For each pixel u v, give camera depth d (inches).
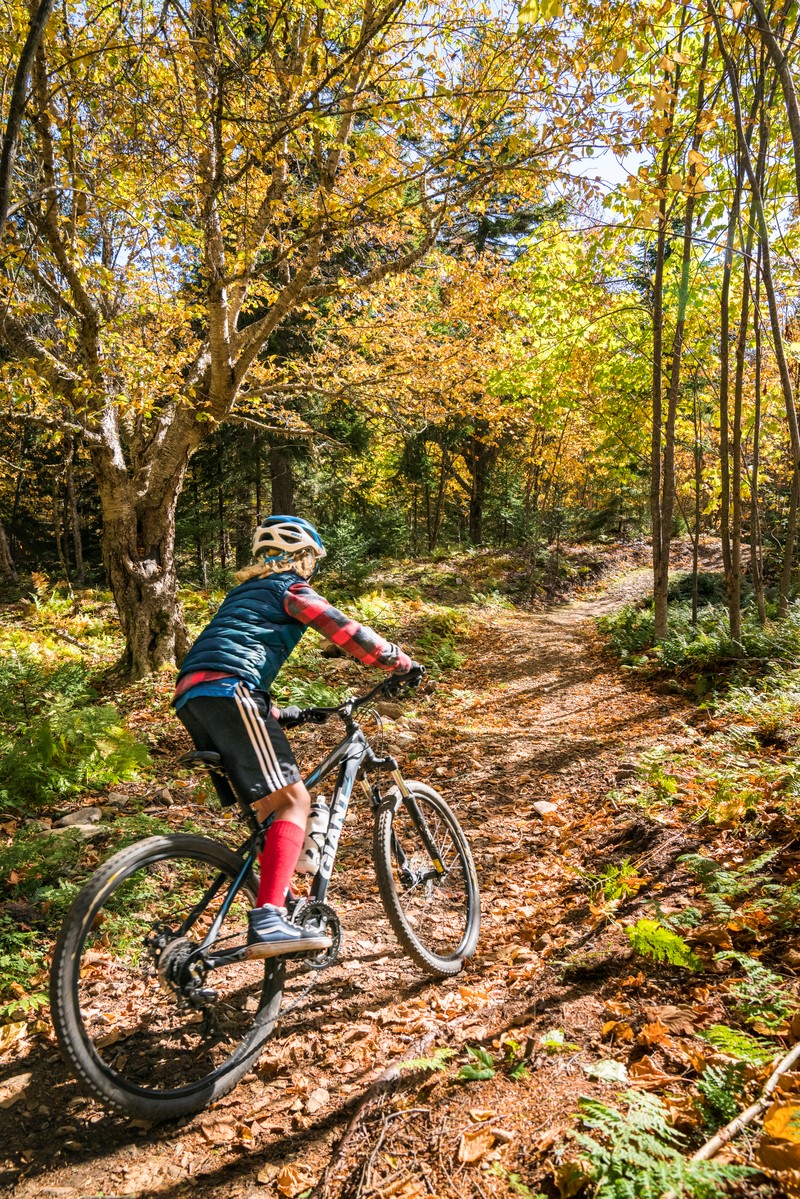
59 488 806.5
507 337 510.6
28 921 154.7
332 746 291.9
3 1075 112.1
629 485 1027.9
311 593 115.7
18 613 514.3
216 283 307.0
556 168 234.1
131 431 404.8
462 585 792.3
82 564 774.5
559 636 602.5
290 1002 127.6
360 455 836.6
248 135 203.0
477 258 497.0
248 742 105.9
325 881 120.3
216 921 107.1
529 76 247.1
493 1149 84.0
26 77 135.9
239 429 735.1
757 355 366.9
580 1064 95.7
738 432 342.3
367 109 195.5
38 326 372.5
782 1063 81.9
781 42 262.4
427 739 311.3
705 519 1084.5
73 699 327.3
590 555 1062.4
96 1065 94.0
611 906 140.3
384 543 895.7
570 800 226.5
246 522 930.1
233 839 204.5
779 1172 70.1
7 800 217.9
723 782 184.2
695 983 110.1
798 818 156.1
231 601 115.6
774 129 323.0
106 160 261.0
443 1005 121.9
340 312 513.3
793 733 221.0
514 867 185.0
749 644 355.9
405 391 483.8
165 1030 120.4
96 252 349.1
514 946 140.9
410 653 477.1
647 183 213.0
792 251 386.3
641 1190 69.2
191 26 193.9
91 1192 89.6
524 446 1104.2
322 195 219.1
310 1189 86.3
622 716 327.9
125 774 247.3
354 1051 112.7
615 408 554.6
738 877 138.6
